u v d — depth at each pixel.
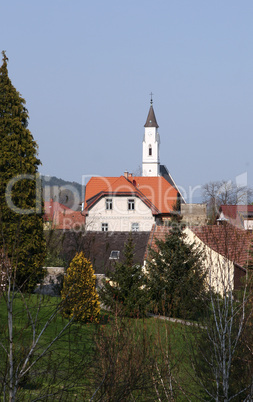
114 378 8.63
